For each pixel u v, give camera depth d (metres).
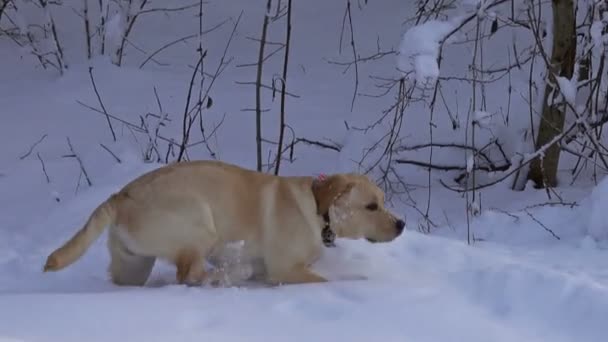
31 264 5.88
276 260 5.34
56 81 11.48
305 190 5.42
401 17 13.58
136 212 5.11
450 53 11.89
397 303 4.46
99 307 4.24
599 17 8.03
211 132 10.12
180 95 11.16
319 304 4.45
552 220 7.38
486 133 9.25
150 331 3.96
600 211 6.91
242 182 5.39
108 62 11.80
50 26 11.47
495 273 4.83
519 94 9.33
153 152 9.31
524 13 9.78
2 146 9.59
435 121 9.81
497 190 8.77
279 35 13.44
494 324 4.25
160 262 5.83
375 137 9.17
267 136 10.07
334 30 13.48
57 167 8.94
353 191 5.41
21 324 3.96
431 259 5.86
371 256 5.80
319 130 10.16
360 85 11.61
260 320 4.20
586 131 7.91
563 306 4.38
